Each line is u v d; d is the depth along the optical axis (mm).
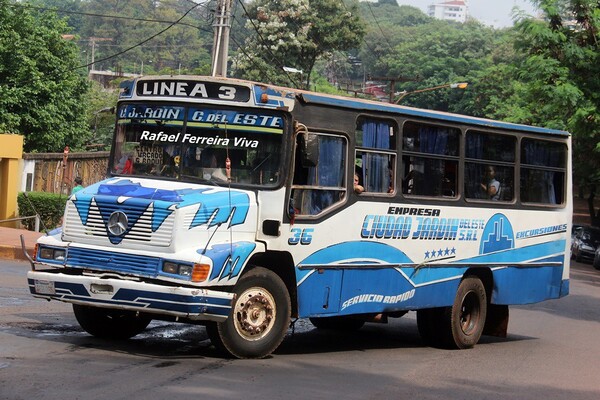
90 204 9633
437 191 12492
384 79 53219
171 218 9289
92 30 117812
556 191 14914
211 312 9289
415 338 13953
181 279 9164
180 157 10289
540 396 9492
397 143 11773
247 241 9836
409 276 11984
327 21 58750
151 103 10594
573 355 13016
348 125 11000
